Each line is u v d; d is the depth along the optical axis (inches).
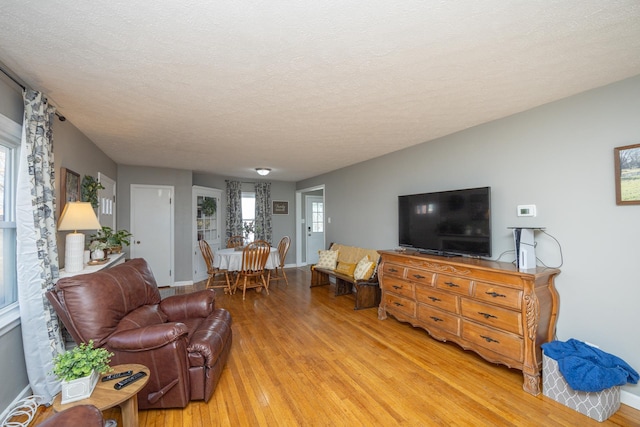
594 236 87.8
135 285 94.9
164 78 78.5
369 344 118.0
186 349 79.7
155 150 161.3
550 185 98.0
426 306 120.5
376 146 155.1
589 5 52.2
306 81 81.0
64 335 92.3
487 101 96.7
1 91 74.2
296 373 96.3
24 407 77.2
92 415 47.3
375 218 182.5
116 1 49.6
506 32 60.0
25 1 49.3
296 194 299.0
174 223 220.7
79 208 99.2
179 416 75.7
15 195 83.9
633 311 80.3
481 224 113.4
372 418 74.9
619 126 82.9
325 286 218.5
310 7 51.7
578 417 74.8
